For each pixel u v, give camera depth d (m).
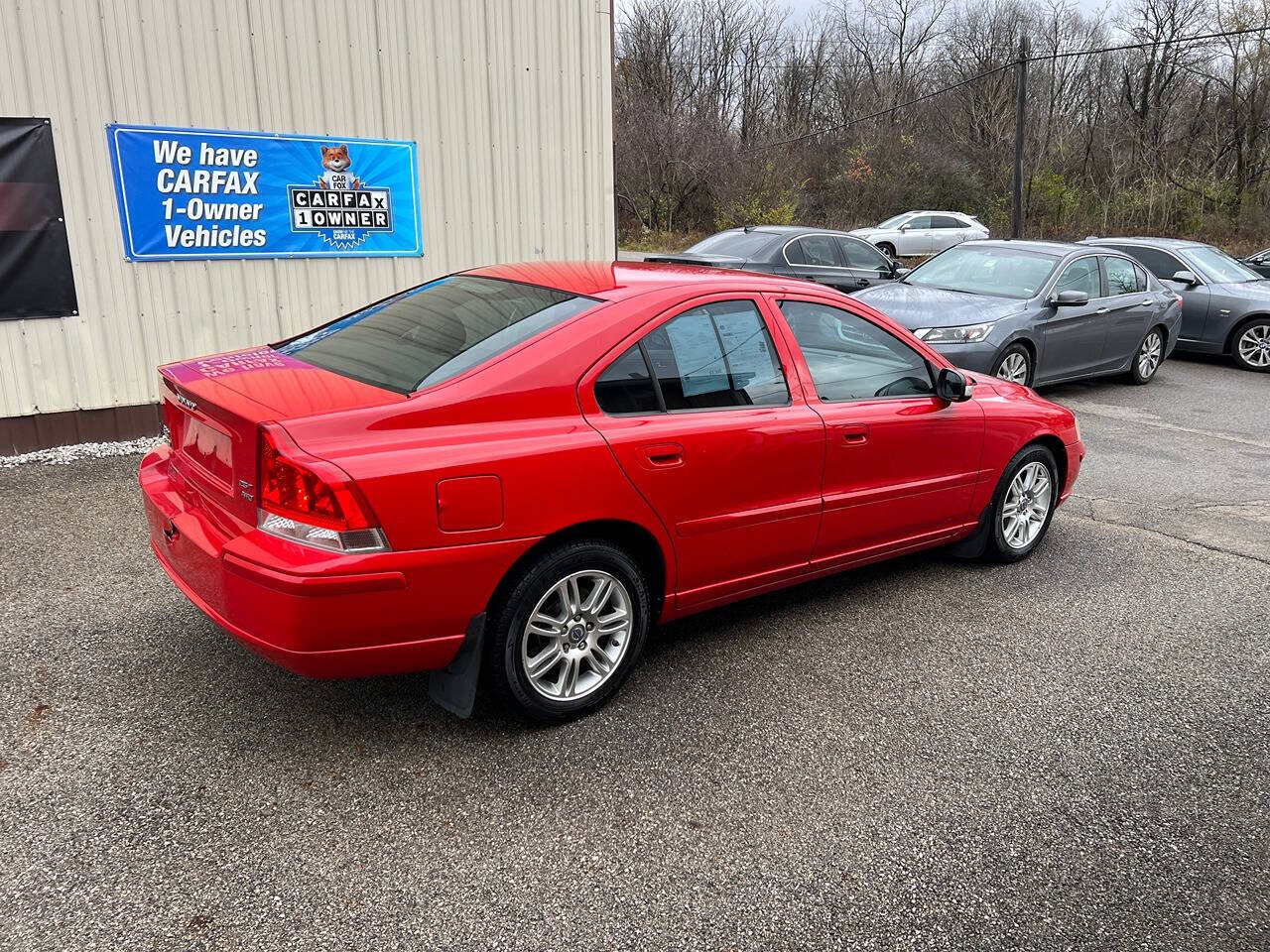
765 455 3.63
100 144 6.11
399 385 3.02
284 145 6.77
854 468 4.02
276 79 6.66
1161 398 10.18
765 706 3.51
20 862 2.52
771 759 3.17
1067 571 5.01
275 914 2.38
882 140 38.31
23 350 6.09
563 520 3.05
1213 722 3.52
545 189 8.08
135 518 5.14
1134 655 4.04
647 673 3.73
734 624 4.24
